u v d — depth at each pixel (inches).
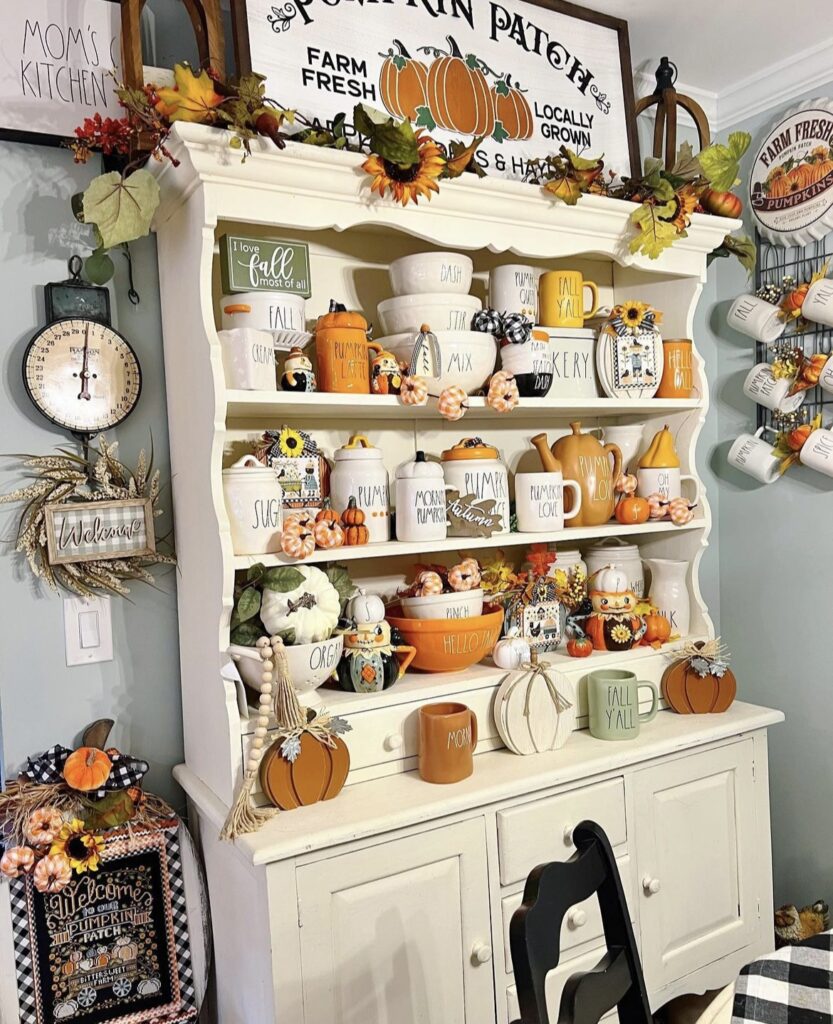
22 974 53.7
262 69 57.5
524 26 69.9
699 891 69.2
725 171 68.7
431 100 65.1
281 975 50.1
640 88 82.8
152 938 57.3
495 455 67.2
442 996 56.3
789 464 83.2
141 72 54.6
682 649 73.1
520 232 63.5
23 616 57.7
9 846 53.3
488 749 64.4
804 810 86.0
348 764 56.4
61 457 57.9
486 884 58.1
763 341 83.6
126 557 60.0
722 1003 39.7
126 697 61.5
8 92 55.4
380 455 63.2
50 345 56.8
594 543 82.0
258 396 53.8
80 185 58.7
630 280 80.3
